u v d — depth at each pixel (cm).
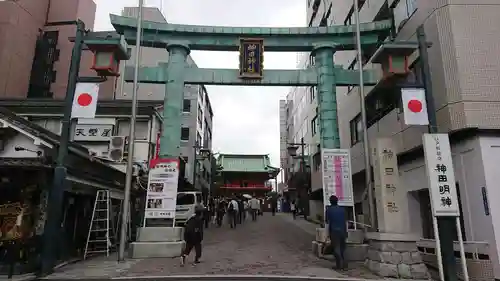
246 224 2495
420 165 1291
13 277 883
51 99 2191
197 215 1097
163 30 1412
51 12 2936
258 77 1412
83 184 1247
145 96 2955
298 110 3894
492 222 927
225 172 5456
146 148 2048
